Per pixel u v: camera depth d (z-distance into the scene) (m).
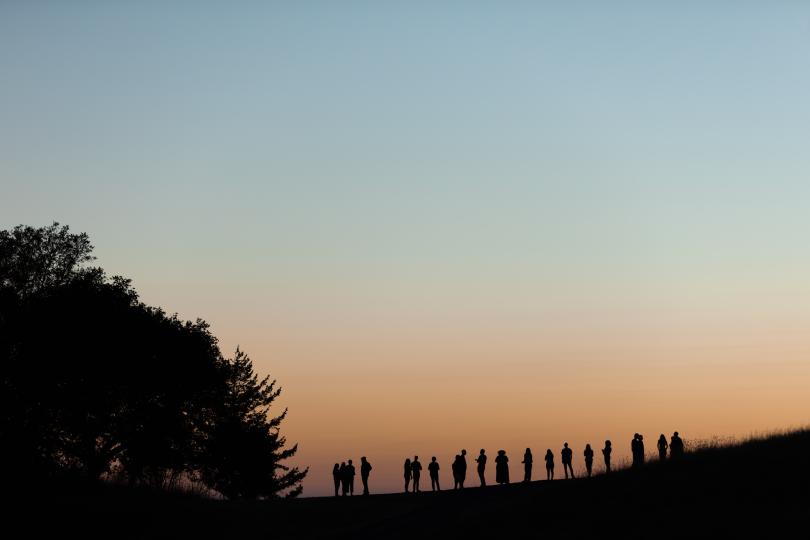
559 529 29.30
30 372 52.97
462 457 47.12
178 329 63.56
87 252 59.44
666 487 33.66
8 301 54.44
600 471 46.06
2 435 51.44
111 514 36.50
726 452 39.28
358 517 37.50
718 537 24.95
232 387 83.31
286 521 37.25
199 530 34.88
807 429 43.56
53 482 41.19
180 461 64.88
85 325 54.94
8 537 32.44
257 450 76.38
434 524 33.22
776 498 28.95
